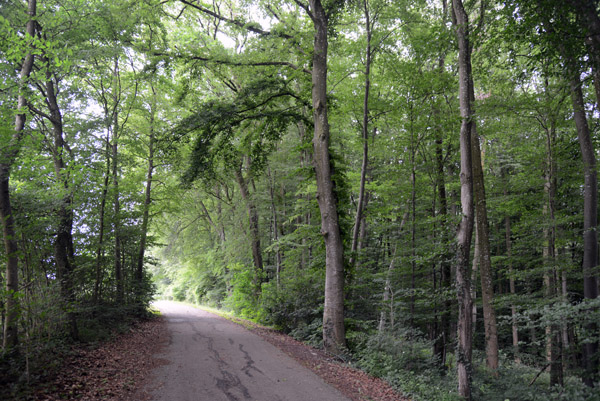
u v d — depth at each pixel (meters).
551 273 11.76
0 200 7.33
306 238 18.91
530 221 11.88
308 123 15.00
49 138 11.73
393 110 13.62
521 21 7.50
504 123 12.09
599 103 8.28
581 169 10.59
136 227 16.36
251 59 14.34
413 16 13.80
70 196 10.44
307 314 15.23
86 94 13.74
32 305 6.62
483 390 8.94
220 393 6.94
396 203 14.25
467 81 9.20
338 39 15.48
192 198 25.27
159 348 10.95
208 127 13.72
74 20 11.58
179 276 41.75
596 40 6.01
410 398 8.01
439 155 13.13
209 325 17.05
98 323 12.11
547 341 11.32
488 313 10.89
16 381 6.09
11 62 9.55
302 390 7.46
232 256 25.39
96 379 7.09
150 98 18.78
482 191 11.37
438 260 11.22
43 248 9.02
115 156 14.59
